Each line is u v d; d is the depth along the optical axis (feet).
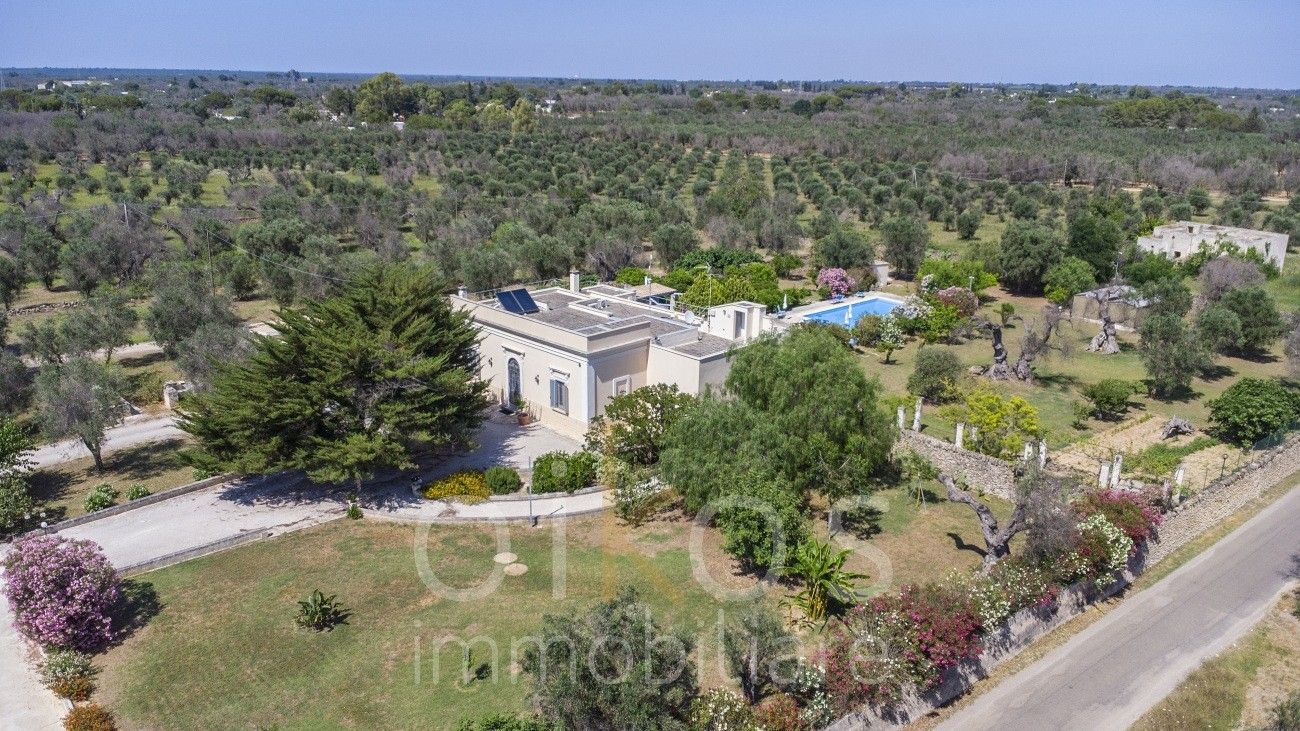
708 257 212.64
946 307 166.71
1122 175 348.79
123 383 107.86
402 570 81.76
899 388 136.77
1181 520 89.40
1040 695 67.51
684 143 479.00
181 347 122.72
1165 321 134.00
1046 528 75.72
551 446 111.75
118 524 90.68
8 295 169.89
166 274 169.68
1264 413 108.06
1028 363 141.49
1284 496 102.99
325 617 72.74
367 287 105.19
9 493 89.51
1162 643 74.23
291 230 211.20
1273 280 209.77
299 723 61.31
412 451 106.11
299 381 92.17
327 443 89.56
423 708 62.69
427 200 282.97
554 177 351.25
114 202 263.70
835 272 196.34
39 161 347.36
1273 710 66.08
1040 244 202.80
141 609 75.20
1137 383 139.13
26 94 549.13
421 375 93.45
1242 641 74.59
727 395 99.40
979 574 75.15
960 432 105.29
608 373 113.60
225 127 440.04
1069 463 104.42
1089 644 74.08
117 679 66.18
